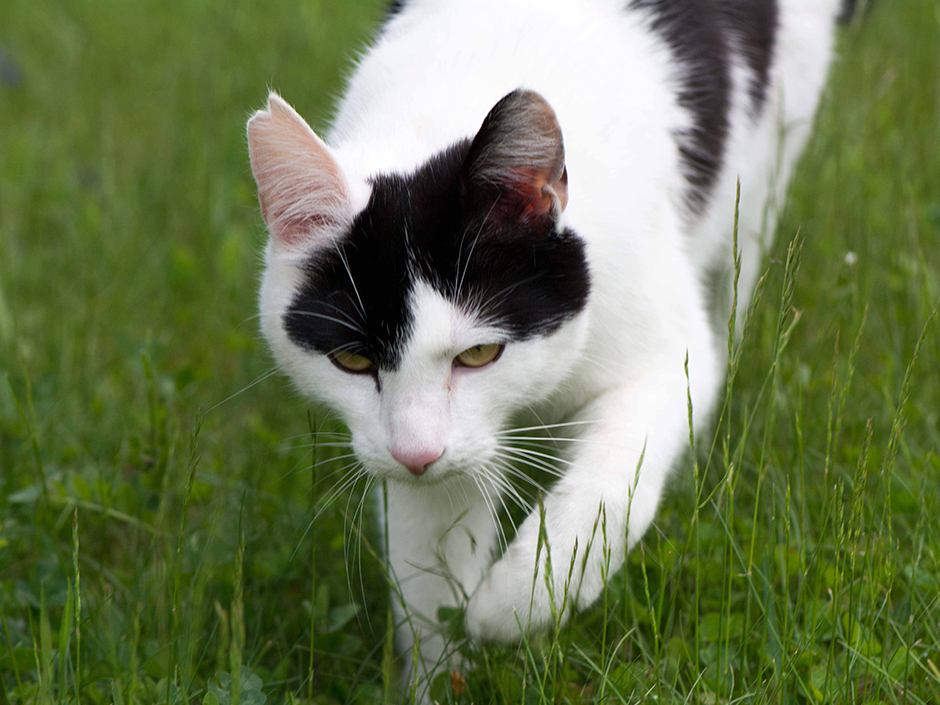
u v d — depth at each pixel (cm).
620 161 98
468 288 94
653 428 96
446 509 98
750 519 102
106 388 117
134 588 101
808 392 106
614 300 97
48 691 90
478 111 98
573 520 94
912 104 126
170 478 107
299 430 113
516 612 92
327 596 101
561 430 101
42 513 104
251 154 94
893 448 94
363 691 96
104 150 155
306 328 95
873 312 114
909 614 96
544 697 92
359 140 98
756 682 92
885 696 94
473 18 101
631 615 98
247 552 102
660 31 105
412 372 94
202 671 98
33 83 189
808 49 115
